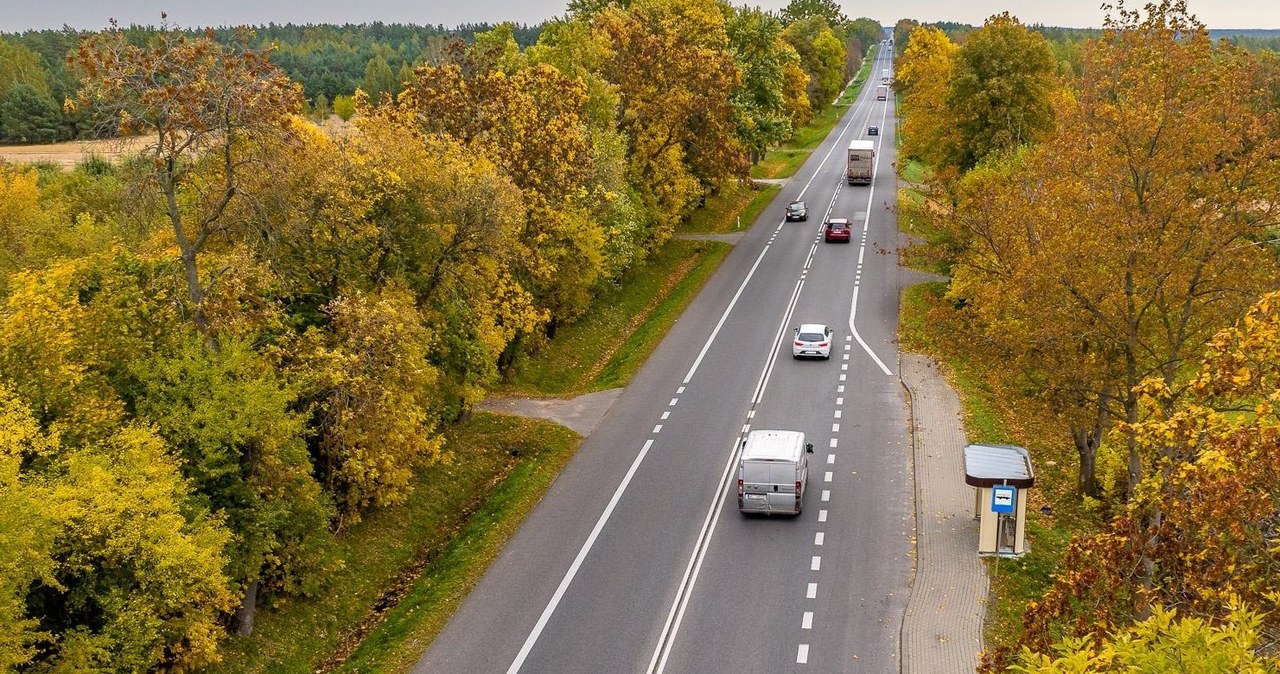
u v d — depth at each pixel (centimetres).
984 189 3225
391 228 3138
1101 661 1097
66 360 2255
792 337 4809
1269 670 1039
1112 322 2583
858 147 9050
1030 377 2867
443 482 3359
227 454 2355
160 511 2056
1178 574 1532
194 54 2428
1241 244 2453
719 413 3875
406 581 2873
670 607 2523
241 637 2438
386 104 3959
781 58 7762
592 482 3303
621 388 4216
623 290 5603
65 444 2122
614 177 4991
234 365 2347
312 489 2534
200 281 2638
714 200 8006
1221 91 2517
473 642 2417
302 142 2641
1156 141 2483
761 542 2847
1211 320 2478
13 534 1759
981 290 3130
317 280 3025
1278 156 2516
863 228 7206
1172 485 1548
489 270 3538
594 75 5441
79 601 2027
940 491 3125
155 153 2467
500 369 4222
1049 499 3228
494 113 4022
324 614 2634
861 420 3744
